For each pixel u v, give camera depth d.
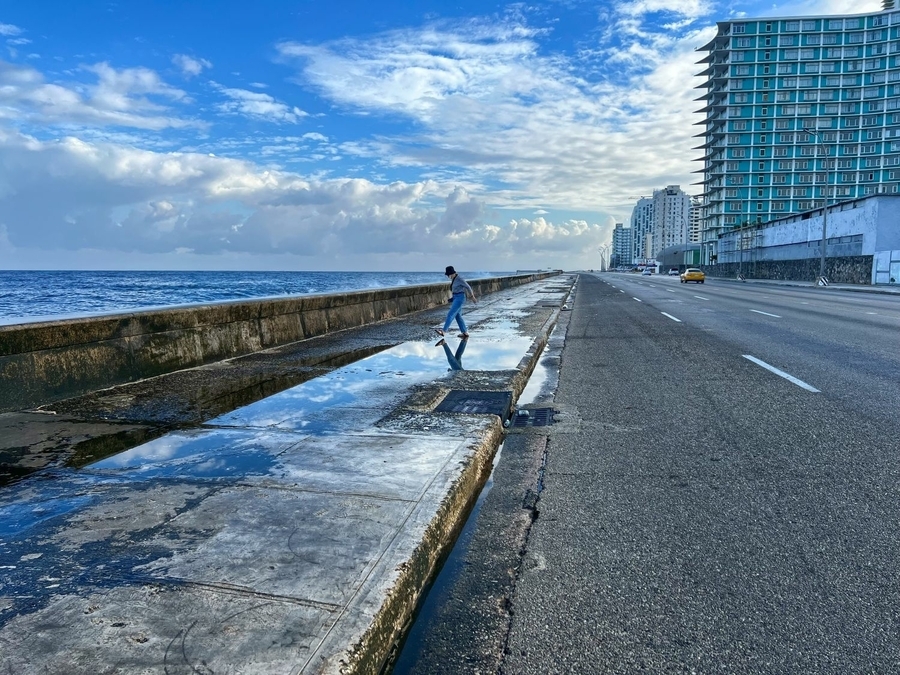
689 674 2.09
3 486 3.71
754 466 4.18
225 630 2.17
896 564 2.80
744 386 6.93
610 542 3.09
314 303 12.15
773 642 2.25
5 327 5.61
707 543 3.04
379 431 4.88
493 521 3.42
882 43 120.25
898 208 40.59
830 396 6.30
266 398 6.22
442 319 16.02
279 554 2.73
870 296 27.16
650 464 4.29
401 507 3.24
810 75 123.88
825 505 3.49
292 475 3.80
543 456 4.60
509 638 2.33
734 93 126.12
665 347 10.50
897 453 4.40
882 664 2.12
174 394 6.43
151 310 7.68
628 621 2.40
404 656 2.26
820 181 125.12
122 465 4.08
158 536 2.95
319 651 2.04
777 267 61.41
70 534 3.00
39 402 5.91
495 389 6.65
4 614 2.30
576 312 19.44
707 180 138.88
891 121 120.94
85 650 2.07
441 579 2.80
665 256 165.00
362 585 2.45
